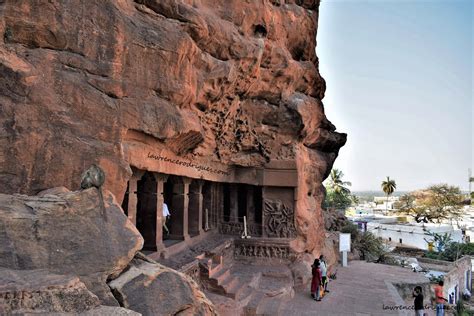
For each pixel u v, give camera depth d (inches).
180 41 411.5
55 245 235.0
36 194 305.9
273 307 561.6
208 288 533.6
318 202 960.9
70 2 338.6
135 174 482.0
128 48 372.8
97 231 253.9
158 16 416.8
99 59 353.7
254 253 745.0
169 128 415.5
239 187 848.3
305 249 782.5
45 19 326.3
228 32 524.7
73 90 334.0
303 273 713.6
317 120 848.3
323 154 1005.2
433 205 2474.2
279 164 761.0
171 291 265.7
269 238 754.8
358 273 934.4
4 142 297.3
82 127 336.5
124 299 242.2
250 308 525.7
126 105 371.9
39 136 311.3
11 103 302.5
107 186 346.9
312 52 843.4
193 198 706.8
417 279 887.1
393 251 1825.8
